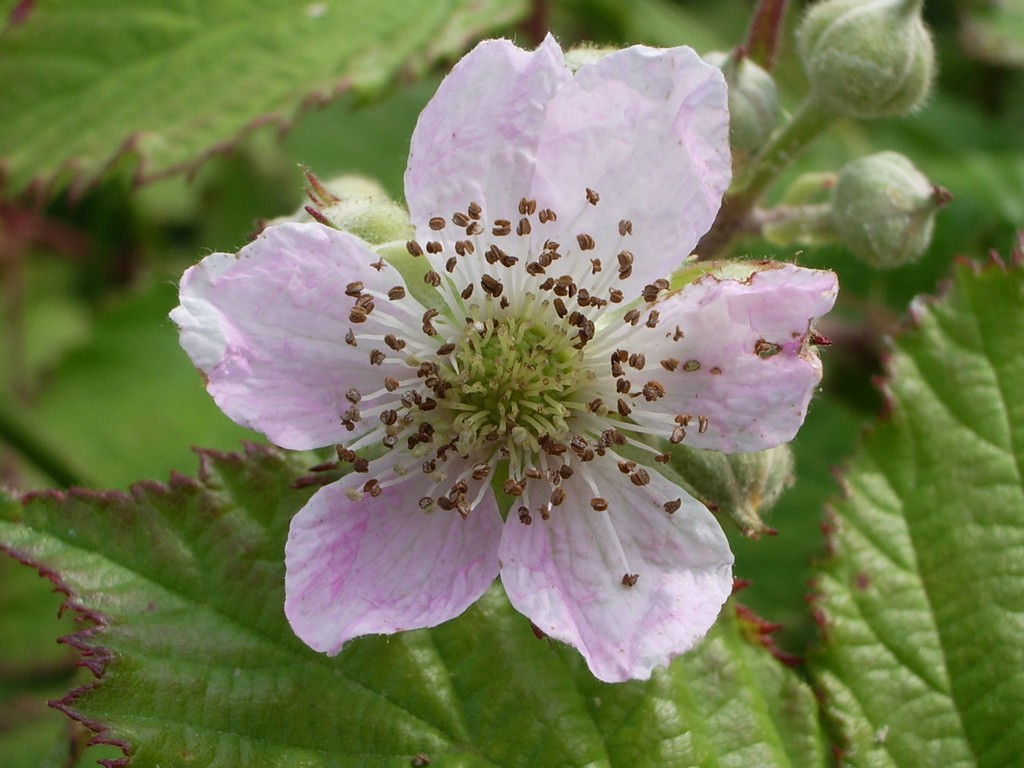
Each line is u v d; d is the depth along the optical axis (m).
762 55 0.08
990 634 0.07
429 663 0.06
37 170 0.09
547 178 0.06
